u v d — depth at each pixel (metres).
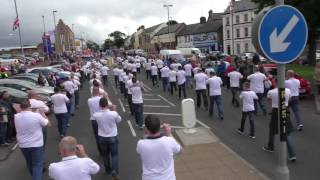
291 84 13.10
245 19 72.44
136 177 9.39
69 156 5.02
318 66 18.72
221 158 10.19
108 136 9.09
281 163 5.95
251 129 12.70
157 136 5.31
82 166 4.99
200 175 8.88
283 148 5.91
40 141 8.62
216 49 80.50
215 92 16.33
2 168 11.07
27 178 10.06
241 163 9.70
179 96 23.22
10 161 11.75
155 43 106.75
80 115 19.17
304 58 46.59
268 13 5.60
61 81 19.31
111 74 49.97
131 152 11.68
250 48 71.88
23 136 8.52
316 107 17.36
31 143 8.51
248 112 12.77
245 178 8.58
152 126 5.28
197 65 28.55
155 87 30.14
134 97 15.11
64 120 13.91
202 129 13.39
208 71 20.16
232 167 9.40
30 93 10.91
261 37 5.61
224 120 15.97
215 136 12.53
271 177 8.84
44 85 24.45
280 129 5.89
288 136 9.87
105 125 9.09
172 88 25.09
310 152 10.77
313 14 25.97
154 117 5.33
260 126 14.51
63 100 13.84
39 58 79.12
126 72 26.77
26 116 8.47
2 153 12.68
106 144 9.17
